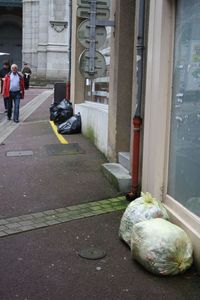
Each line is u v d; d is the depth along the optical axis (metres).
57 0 40.28
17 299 3.85
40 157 9.22
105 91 10.33
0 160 9.02
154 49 5.49
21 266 4.43
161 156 5.36
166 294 3.94
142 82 6.21
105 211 5.99
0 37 49.94
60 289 4.02
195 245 4.37
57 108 13.96
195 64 4.66
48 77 40.66
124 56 7.61
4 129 13.39
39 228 5.41
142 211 4.79
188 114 4.80
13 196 6.63
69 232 5.30
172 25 5.18
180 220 4.73
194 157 4.64
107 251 4.79
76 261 4.55
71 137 11.39
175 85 5.16
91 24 8.84
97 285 4.09
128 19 7.52
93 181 7.35
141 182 6.35
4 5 47.28
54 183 7.28
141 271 4.34
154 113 5.49
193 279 4.19
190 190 4.72
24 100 23.72
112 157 8.03
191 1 4.75
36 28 41.62
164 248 4.17
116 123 7.79
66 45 40.72
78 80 13.01
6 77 15.41
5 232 5.27
